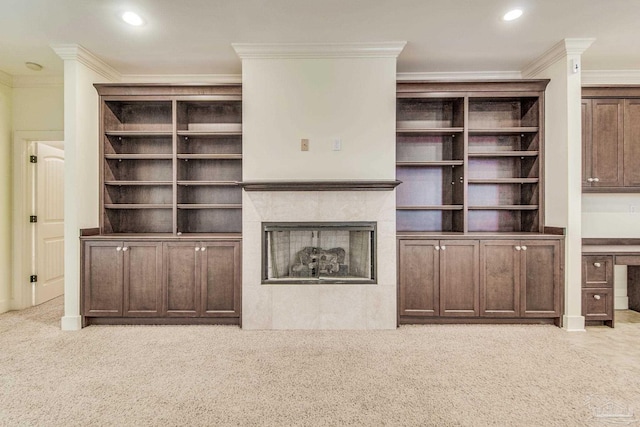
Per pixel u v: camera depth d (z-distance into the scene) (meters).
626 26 2.88
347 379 2.26
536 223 3.55
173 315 3.25
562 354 2.63
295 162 3.24
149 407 1.95
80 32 2.95
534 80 3.42
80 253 3.24
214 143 3.84
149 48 3.26
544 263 3.23
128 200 3.83
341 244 3.33
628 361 2.52
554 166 3.36
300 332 3.11
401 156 3.82
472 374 2.32
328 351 2.69
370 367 2.42
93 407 1.95
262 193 3.25
